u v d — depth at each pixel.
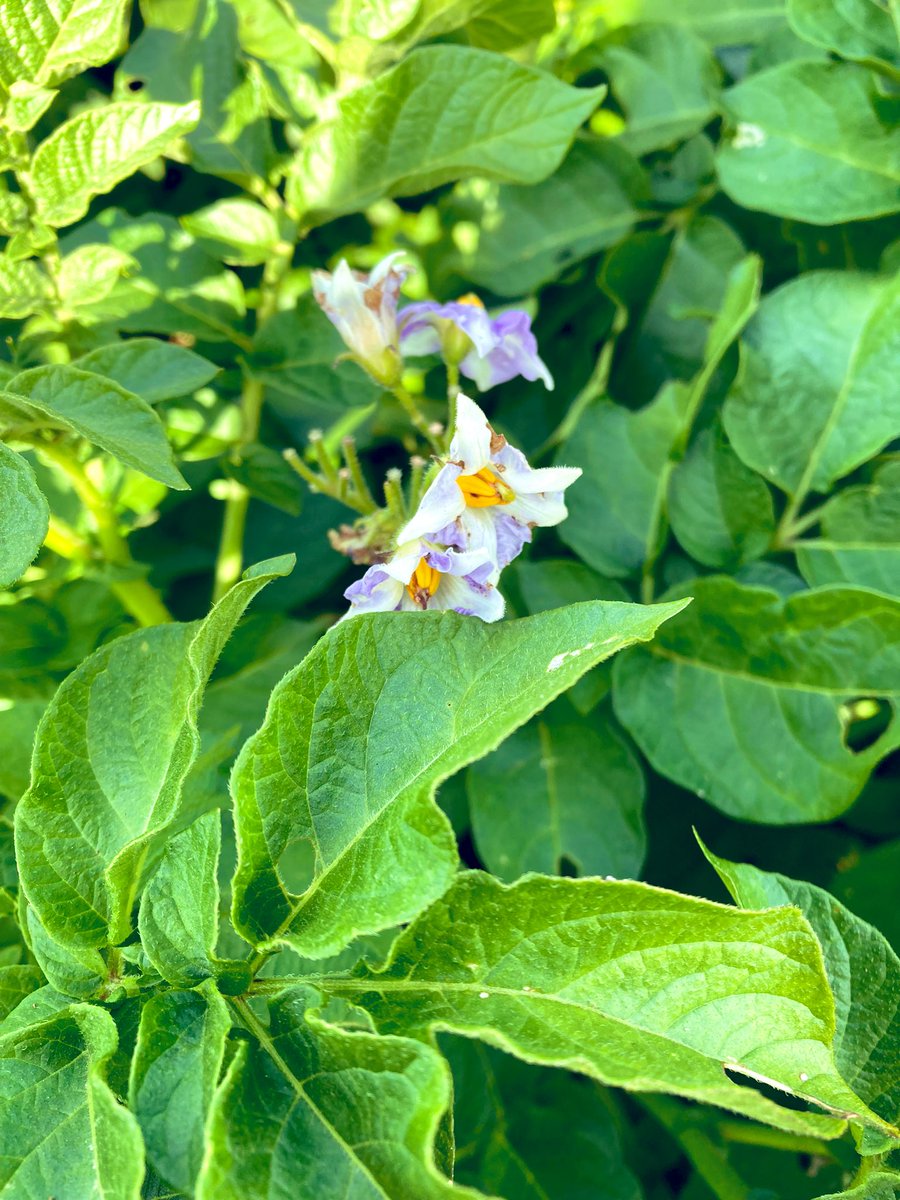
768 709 0.19
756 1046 0.10
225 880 0.15
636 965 0.10
